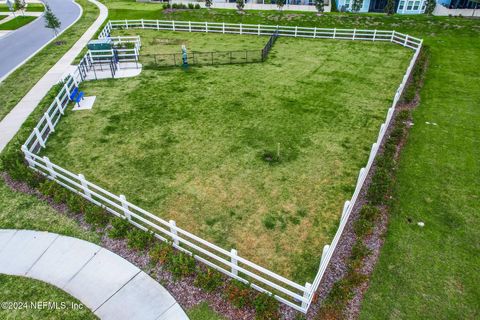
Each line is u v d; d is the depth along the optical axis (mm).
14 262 9438
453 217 10820
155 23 32406
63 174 12750
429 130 15391
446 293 8531
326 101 17969
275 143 14523
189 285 8773
